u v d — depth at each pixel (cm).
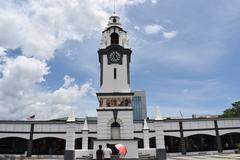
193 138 6919
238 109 8294
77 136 6150
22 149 6475
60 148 6462
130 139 3853
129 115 4081
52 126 6328
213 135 6488
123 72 4412
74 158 3853
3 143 6462
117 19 4834
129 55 4581
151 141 6347
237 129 6550
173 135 6438
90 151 4197
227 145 6781
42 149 6431
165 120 6525
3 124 6250
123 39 4653
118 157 2402
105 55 4503
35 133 6256
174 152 6488
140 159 3856
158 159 3856
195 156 5356
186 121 6556
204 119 6581
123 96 4175
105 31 4697
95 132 6203
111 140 3841
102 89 4297
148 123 6350
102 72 4412
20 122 6291
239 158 4075
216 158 4334
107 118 4075
